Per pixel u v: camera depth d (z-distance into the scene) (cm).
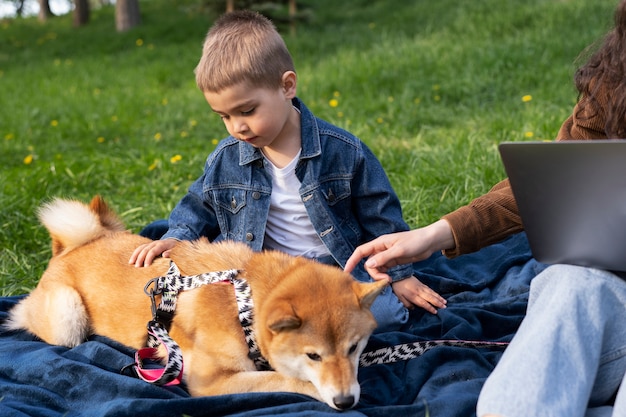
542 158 218
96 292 333
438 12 1525
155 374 293
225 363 284
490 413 208
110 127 1005
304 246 351
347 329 263
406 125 838
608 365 231
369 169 347
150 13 2342
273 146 339
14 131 1003
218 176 353
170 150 820
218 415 265
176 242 338
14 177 684
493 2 1396
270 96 317
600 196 215
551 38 1061
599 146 207
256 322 280
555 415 204
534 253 241
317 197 339
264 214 343
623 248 220
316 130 341
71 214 357
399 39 1298
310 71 1158
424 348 308
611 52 250
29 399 286
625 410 212
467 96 925
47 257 509
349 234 351
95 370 291
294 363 270
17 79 1502
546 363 211
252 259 306
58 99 1215
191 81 1285
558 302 223
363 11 1772
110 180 699
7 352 326
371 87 992
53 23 2569
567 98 800
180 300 299
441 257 425
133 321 319
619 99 243
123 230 377
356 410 256
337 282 279
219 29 329
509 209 281
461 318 335
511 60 992
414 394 282
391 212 349
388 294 347
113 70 1483
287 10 1780
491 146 637
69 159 799
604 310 223
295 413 250
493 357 305
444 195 543
